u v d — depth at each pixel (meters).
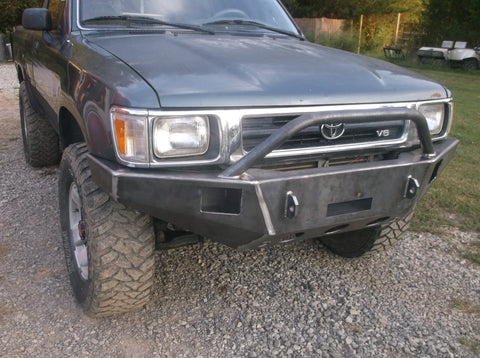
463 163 5.45
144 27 2.95
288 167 2.19
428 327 2.53
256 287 2.87
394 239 3.00
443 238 3.59
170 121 1.89
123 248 2.19
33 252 3.18
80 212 2.51
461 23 18.88
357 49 21.44
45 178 4.59
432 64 17.33
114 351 2.28
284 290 2.85
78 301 2.56
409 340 2.41
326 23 21.61
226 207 2.02
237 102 1.96
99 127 2.04
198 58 2.29
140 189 1.91
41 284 2.81
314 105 2.10
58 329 2.42
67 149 2.53
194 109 1.91
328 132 2.14
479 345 2.38
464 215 4.00
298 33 3.54
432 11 19.36
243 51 2.51
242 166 1.88
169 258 3.15
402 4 24.72
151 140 1.88
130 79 2.00
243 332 2.45
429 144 2.23
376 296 2.81
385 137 2.34
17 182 4.48
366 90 2.25
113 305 2.35
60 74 2.78
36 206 3.92
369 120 1.97
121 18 2.97
